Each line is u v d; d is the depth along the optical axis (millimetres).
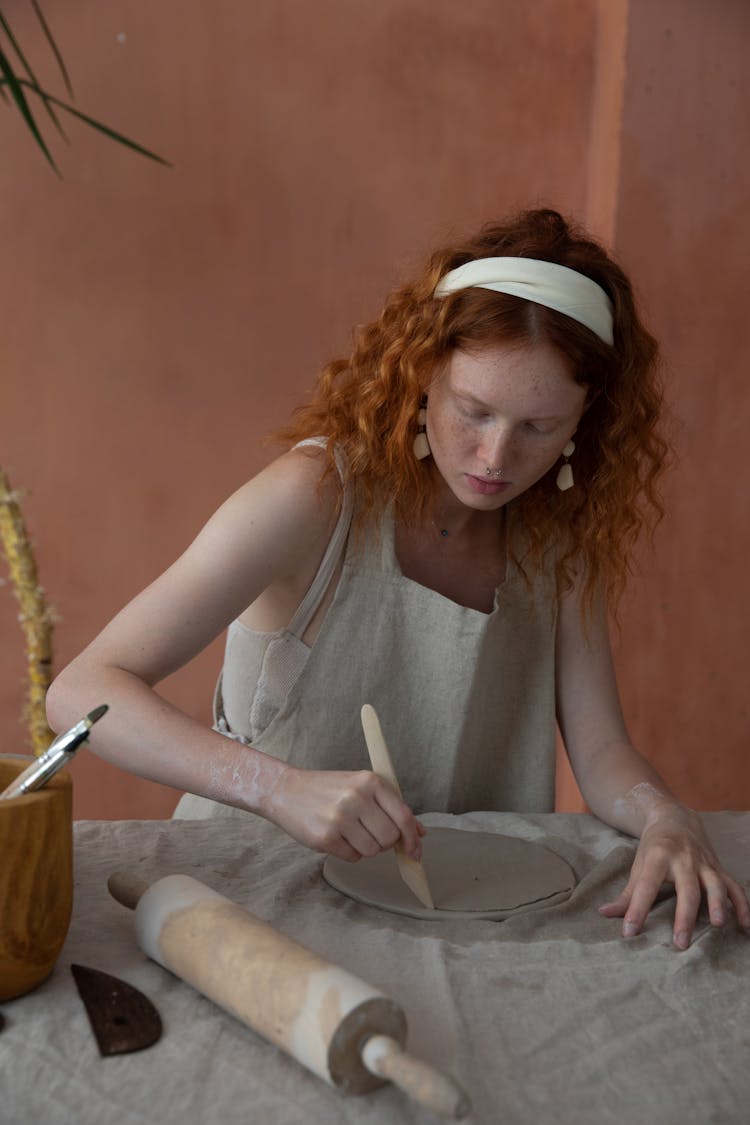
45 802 750
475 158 2863
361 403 1371
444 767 1479
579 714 1514
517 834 1239
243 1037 742
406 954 882
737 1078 740
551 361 1188
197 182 2734
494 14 2836
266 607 1442
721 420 2834
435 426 1282
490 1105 687
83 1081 684
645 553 2852
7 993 758
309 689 1435
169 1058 712
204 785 1075
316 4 2748
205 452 2820
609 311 1273
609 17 2775
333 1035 662
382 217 2834
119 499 2797
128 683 1170
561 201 2908
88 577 2807
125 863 1043
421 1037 753
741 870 1156
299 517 1339
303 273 2812
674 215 2746
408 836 988
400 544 1448
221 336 2793
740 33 2701
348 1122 659
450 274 1280
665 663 2896
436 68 2826
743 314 2812
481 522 1503
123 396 2768
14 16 2580
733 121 2734
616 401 1392
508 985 840
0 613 2740
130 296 2738
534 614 1519
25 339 2707
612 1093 713
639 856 1103
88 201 2688
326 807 998
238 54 2721
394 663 1435
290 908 967
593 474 1479
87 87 2650
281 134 2766
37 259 2686
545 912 999
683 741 2930
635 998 837
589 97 2893
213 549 1288
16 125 2627
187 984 809
